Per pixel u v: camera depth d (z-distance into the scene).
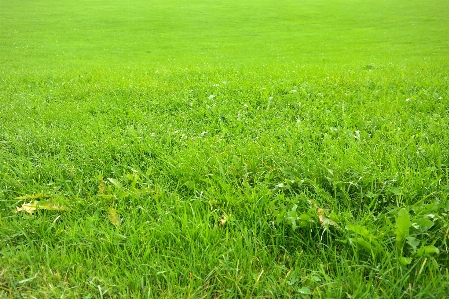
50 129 4.46
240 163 3.24
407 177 2.92
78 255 2.26
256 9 46.25
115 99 6.16
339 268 2.12
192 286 2.03
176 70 10.38
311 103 5.54
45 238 2.44
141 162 3.57
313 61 17.31
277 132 4.21
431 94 5.85
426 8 43.09
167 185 3.07
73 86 7.61
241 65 13.17
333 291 1.97
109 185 3.06
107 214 2.73
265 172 3.19
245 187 2.93
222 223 2.55
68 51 23.39
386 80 7.26
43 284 2.07
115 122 4.83
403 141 3.75
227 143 4.01
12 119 5.00
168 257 2.23
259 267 2.19
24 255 2.24
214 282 2.06
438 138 3.89
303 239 2.38
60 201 2.81
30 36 29.69
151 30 34.16
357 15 40.94
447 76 8.07
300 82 7.20
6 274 2.12
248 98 5.89
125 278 2.08
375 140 3.82
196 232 2.41
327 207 2.69
